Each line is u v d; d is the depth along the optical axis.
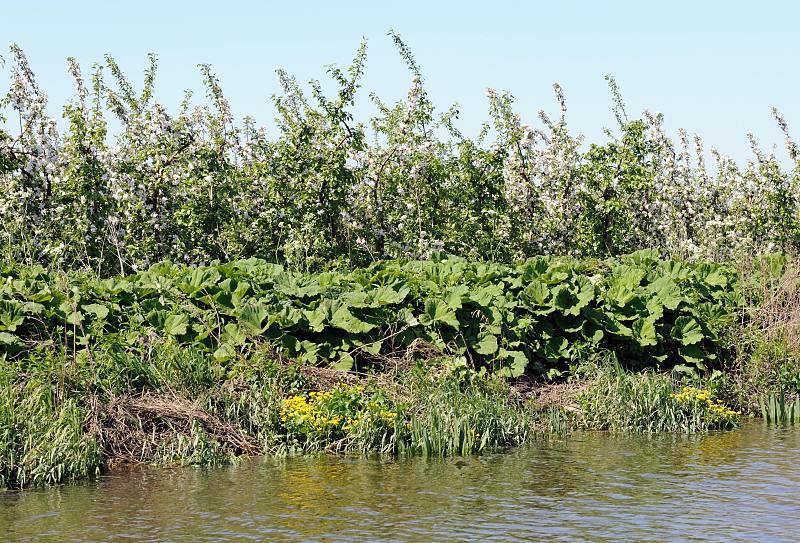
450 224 20.03
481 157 21.06
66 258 17.14
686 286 14.84
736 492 8.50
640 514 7.79
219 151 20.08
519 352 12.57
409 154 19.98
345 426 10.36
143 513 7.83
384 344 12.28
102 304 11.75
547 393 12.47
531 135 22.08
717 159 25.11
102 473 9.26
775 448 10.55
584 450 10.43
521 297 13.26
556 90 23.70
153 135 18.94
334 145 18.88
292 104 20.72
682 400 11.97
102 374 10.34
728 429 11.86
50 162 17.59
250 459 9.90
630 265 15.55
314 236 18.08
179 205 19.03
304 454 10.13
